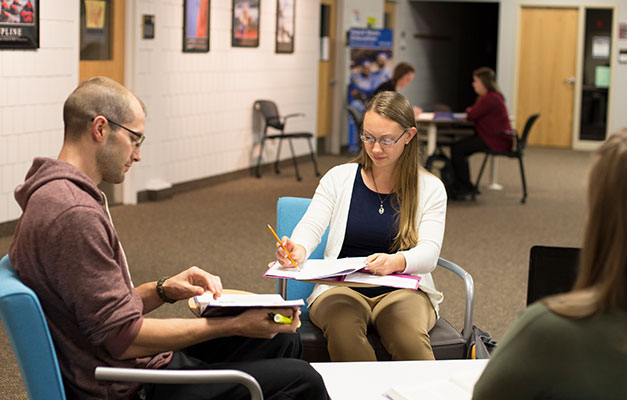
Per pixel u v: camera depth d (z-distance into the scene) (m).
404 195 2.53
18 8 5.11
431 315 2.44
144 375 1.57
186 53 7.22
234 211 6.58
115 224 5.86
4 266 1.67
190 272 1.96
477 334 2.39
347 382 1.79
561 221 6.59
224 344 2.02
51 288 1.61
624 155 1.05
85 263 1.58
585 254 1.09
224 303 1.79
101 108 1.71
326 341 2.38
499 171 9.57
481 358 2.20
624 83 11.70
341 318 2.30
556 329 1.07
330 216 2.58
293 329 1.81
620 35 11.61
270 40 8.71
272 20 8.70
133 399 1.74
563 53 11.96
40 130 5.46
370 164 2.60
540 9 11.95
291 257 2.26
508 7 12.05
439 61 13.84
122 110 1.73
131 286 1.77
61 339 1.63
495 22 15.29
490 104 7.33
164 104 6.98
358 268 2.19
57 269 1.57
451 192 7.54
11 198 5.30
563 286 2.04
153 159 6.91
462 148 7.46
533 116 7.36
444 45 13.96
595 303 1.05
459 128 8.24
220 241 5.45
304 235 2.47
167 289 1.95
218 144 7.93
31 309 1.51
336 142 10.85
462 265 5.03
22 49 5.20
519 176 9.19
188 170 7.48
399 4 12.20
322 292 2.48
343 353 2.25
